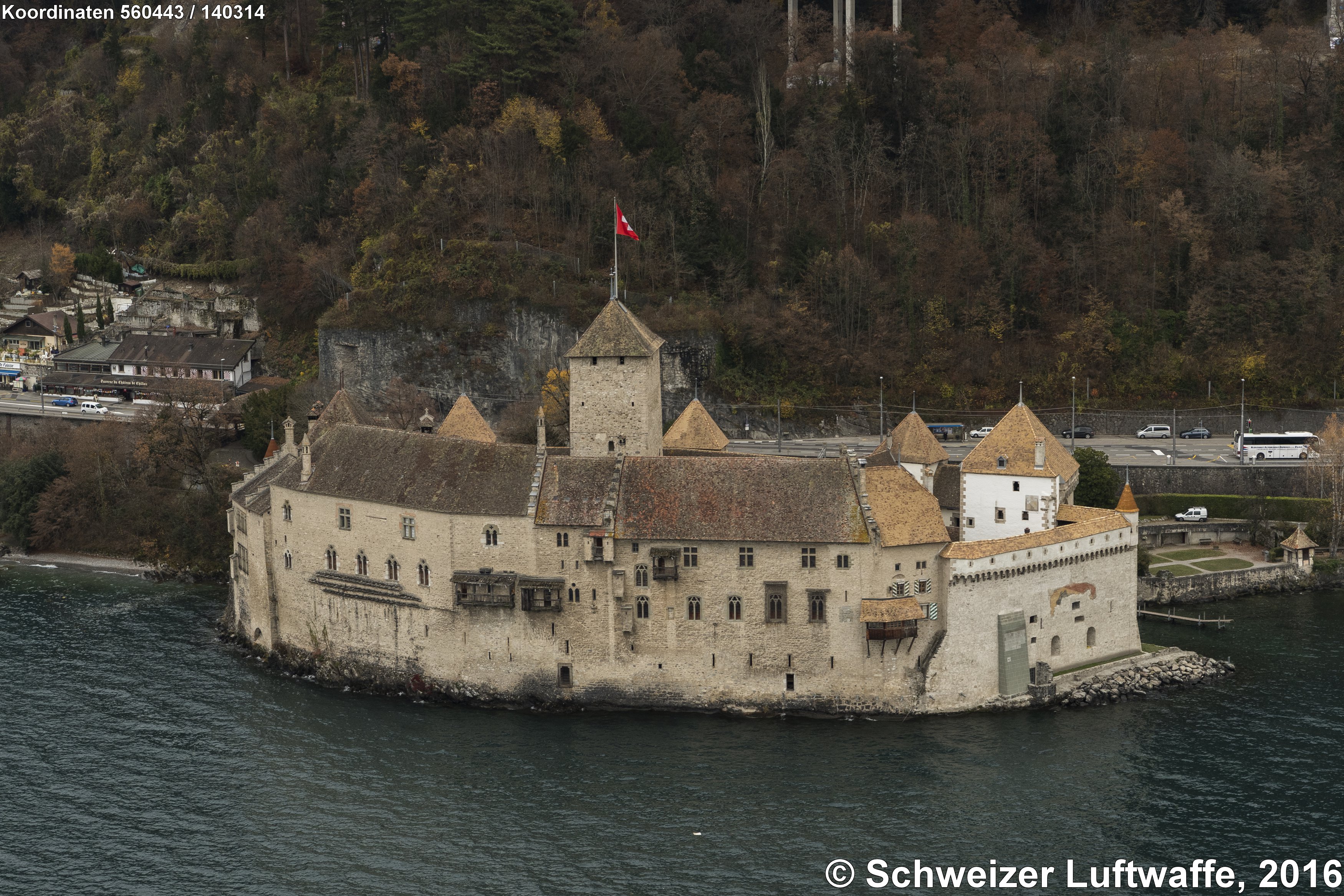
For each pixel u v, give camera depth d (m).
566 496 175.88
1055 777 160.50
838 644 173.25
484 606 176.50
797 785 158.50
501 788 158.75
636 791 157.62
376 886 141.25
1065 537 181.38
